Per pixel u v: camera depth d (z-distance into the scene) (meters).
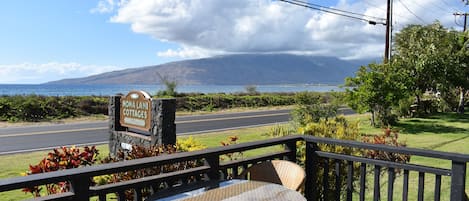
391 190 2.93
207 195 2.29
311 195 3.48
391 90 14.94
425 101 21.25
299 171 2.88
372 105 15.30
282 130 8.05
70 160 3.54
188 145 4.81
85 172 2.02
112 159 4.20
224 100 27.30
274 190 2.39
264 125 16.00
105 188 2.17
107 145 10.59
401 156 5.18
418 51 19.92
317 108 13.62
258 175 3.03
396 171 5.21
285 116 20.52
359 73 15.42
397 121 16.48
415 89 19.34
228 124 16.36
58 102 19.36
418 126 15.35
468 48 20.12
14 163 7.95
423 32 20.80
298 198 2.25
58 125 15.88
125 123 8.72
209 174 2.74
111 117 9.09
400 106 18.98
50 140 11.50
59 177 1.93
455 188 2.53
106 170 2.11
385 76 15.08
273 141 3.20
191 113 22.59
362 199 3.13
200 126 15.50
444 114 21.22
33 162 8.06
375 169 3.02
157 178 2.44
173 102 7.80
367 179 5.91
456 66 19.42
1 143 10.84
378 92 14.89
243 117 19.92
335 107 13.98
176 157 2.48
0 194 5.61
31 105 17.97
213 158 2.75
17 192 5.72
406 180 2.85
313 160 3.46
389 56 20.28
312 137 3.40
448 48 19.92
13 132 13.41
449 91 22.14
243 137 12.11
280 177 2.97
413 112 19.70
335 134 5.00
